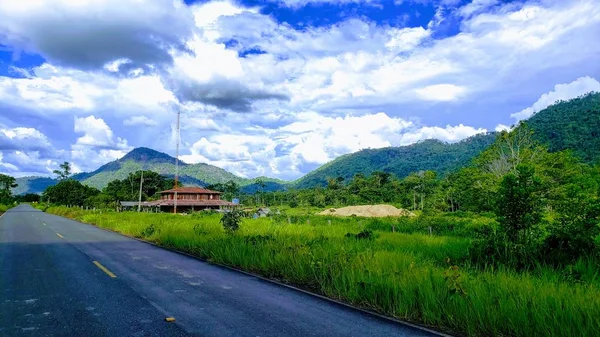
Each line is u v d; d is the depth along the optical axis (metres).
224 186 117.31
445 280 6.64
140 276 9.52
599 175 39.09
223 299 7.30
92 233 22.39
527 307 5.43
